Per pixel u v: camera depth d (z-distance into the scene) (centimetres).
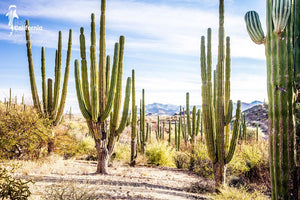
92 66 977
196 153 1227
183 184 912
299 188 324
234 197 632
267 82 361
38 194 561
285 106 332
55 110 1176
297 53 346
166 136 2716
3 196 473
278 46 342
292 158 329
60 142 1234
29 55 1162
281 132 331
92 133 972
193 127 1375
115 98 1004
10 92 1422
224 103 806
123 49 1007
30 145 969
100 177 862
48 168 892
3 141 845
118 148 1612
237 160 995
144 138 1499
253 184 852
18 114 949
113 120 1004
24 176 726
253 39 397
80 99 970
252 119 4725
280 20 331
